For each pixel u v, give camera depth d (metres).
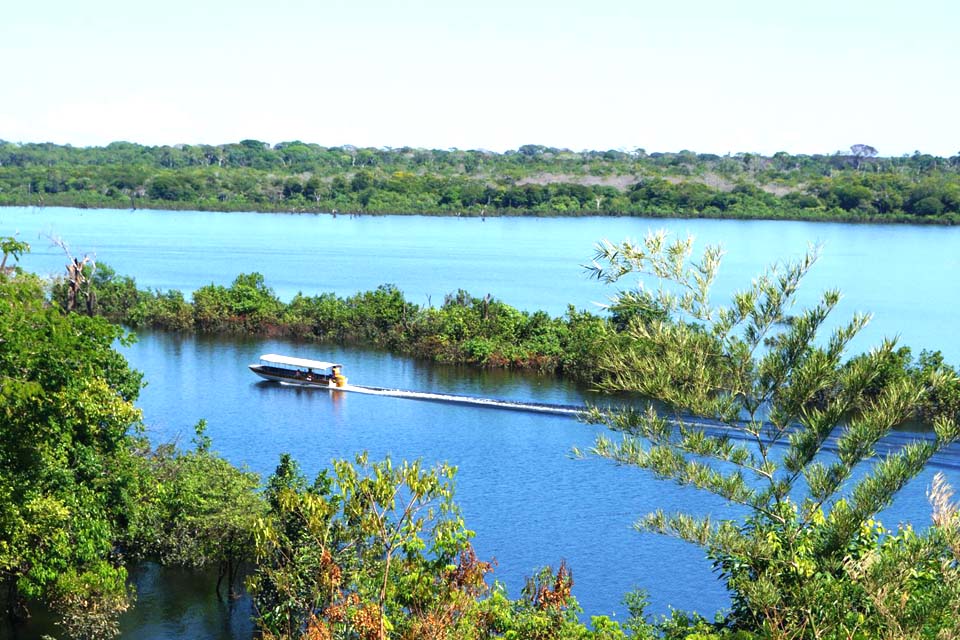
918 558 19.92
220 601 40.28
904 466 21.75
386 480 23.64
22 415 32.47
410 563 23.88
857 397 23.20
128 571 42.94
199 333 106.50
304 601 25.08
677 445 23.72
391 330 100.81
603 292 144.00
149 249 197.25
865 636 20.03
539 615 24.27
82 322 35.47
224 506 40.84
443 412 73.62
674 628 26.03
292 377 81.88
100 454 37.44
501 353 89.88
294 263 180.38
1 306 32.28
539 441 65.62
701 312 23.38
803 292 143.50
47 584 35.19
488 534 48.97
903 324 117.00
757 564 22.58
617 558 46.09
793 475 23.36
